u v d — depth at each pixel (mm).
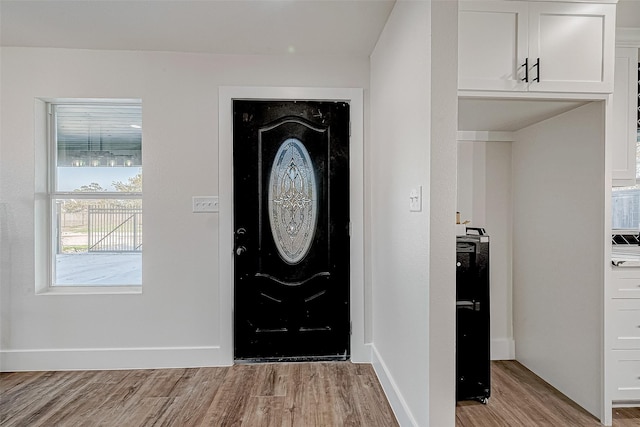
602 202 2018
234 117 2814
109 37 2545
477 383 2225
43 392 2396
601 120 1992
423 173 1690
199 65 2779
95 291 2826
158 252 2771
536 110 2213
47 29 2438
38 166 2764
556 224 2369
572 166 2225
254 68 2803
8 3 2125
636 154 2518
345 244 2859
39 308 2725
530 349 2660
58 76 2721
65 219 2898
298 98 2812
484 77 1837
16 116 2709
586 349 2141
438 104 1603
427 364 1638
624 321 2086
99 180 2877
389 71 2295
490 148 2814
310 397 2326
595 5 1881
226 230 2785
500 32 1840
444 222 1617
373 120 2766
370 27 2410
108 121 2885
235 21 2328
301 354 2857
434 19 1596
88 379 2578
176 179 2773
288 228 2854
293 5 2145
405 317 1979
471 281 2221
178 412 2156
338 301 2865
